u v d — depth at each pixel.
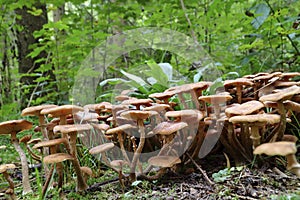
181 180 0.46
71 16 1.31
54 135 0.54
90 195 0.45
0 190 0.53
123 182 0.46
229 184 0.42
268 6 0.75
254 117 0.36
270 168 0.45
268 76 0.51
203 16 1.07
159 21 1.18
